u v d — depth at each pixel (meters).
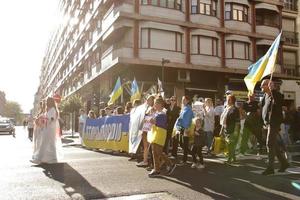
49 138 10.32
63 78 56.22
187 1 28.52
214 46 29.23
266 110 7.97
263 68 9.08
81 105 34.56
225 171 8.50
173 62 26.80
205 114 12.08
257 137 11.02
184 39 27.95
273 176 7.73
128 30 26.39
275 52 8.30
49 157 10.26
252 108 10.77
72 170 8.86
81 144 17.89
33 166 9.68
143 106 10.86
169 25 27.11
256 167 9.12
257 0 32.06
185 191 6.35
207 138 12.03
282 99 7.92
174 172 8.41
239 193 6.19
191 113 9.63
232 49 30.17
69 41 50.47
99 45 32.06
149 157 9.25
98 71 30.97
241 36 30.70
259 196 5.97
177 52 27.12
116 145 13.58
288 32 35.31
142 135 9.52
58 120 10.66
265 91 8.09
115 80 29.14
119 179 7.56
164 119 8.05
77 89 43.06
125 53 25.39
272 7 32.94
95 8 32.84
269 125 7.90
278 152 8.05
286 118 14.35
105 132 14.67
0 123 36.91
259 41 31.88
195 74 28.83
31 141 23.47
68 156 12.31
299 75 35.22
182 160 10.52
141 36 26.25
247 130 11.19
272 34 32.59
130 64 25.72
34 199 5.88
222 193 6.19
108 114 15.78
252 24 31.77
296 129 16.36
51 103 10.51
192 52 28.22
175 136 10.86
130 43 26.09
